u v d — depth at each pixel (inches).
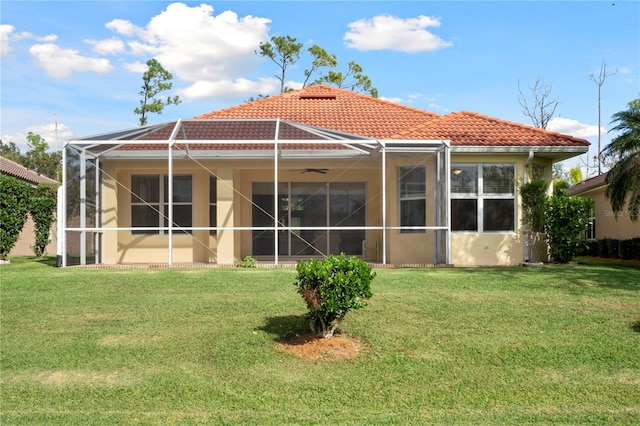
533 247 618.2
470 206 616.1
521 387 235.0
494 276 475.2
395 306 354.0
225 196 630.5
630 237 898.1
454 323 317.7
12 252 956.0
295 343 283.4
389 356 267.3
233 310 344.8
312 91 864.9
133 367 253.3
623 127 719.1
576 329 308.0
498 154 616.1
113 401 219.3
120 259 658.2
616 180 729.0
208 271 509.0
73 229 565.0
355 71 1734.7
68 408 212.8
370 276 280.8
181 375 244.1
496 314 336.5
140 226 668.1
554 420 204.5
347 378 243.3
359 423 201.3
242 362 260.1
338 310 271.3
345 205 722.2
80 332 301.4
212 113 761.6
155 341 287.3
